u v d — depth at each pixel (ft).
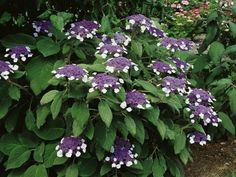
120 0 5.54
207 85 5.49
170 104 4.17
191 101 4.52
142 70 4.52
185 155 4.41
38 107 4.13
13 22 4.83
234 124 5.48
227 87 5.23
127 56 4.55
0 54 4.48
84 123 3.67
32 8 4.83
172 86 4.19
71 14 4.99
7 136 4.21
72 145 3.81
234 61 5.27
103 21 4.79
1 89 4.02
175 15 10.51
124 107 3.77
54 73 3.83
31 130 4.16
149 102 4.01
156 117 4.06
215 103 5.23
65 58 4.31
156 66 4.47
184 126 4.52
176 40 4.72
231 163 5.18
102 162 4.10
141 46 4.51
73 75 3.64
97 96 3.75
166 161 4.46
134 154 4.12
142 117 4.20
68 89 3.83
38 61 4.23
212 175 4.92
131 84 4.23
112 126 3.87
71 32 4.20
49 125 4.15
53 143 4.11
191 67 5.46
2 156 4.23
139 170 4.21
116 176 4.09
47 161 4.02
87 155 3.98
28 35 4.47
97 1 5.15
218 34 5.47
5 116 4.25
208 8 10.67
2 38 4.49
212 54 5.30
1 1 4.38
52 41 4.32
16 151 4.11
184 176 4.80
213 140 5.66
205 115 4.36
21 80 4.25
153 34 4.61
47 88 4.25
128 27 4.55
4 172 4.30
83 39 4.19
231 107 4.99
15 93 3.95
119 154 3.94
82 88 3.78
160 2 6.43
